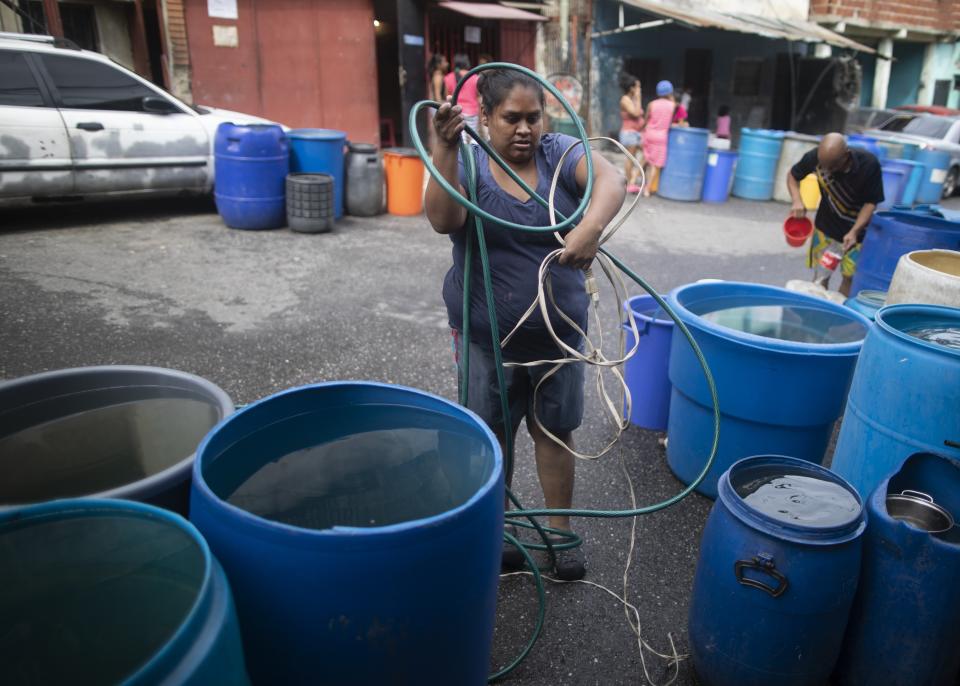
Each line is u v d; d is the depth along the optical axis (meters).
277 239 7.17
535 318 2.18
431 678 1.31
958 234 4.09
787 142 11.64
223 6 10.90
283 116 11.68
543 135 2.21
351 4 11.42
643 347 3.56
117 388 1.87
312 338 4.62
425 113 12.02
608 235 2.01
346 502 1.48
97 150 6.88
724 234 9.02
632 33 14.87
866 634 1.94
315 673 1.23
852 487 2.04
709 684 2.07
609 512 2.28
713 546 1.95
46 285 5.32
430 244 7.31
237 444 1.57
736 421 2.87
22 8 10.12
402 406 1.75
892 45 20.14
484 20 13.51
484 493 1.30
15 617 1.04
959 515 2.04
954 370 2.03
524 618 2.37
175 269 5.94
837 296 4.12
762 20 15.90
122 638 1.00
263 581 1.18
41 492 1.54
